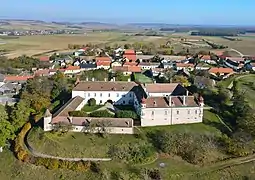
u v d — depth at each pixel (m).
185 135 117.19
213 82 183.75
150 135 120.81
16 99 166.25
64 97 158.50
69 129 118.62
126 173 100.62
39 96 154.88
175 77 196.12
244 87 183.38
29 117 137.88
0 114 124.31
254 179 101.19
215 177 100.94
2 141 117.81
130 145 111.25
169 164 105.62
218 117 139.25
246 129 123.06
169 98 130.38
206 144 112.50
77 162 105.19
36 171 105.06
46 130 120.12
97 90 151.75
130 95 153.12
